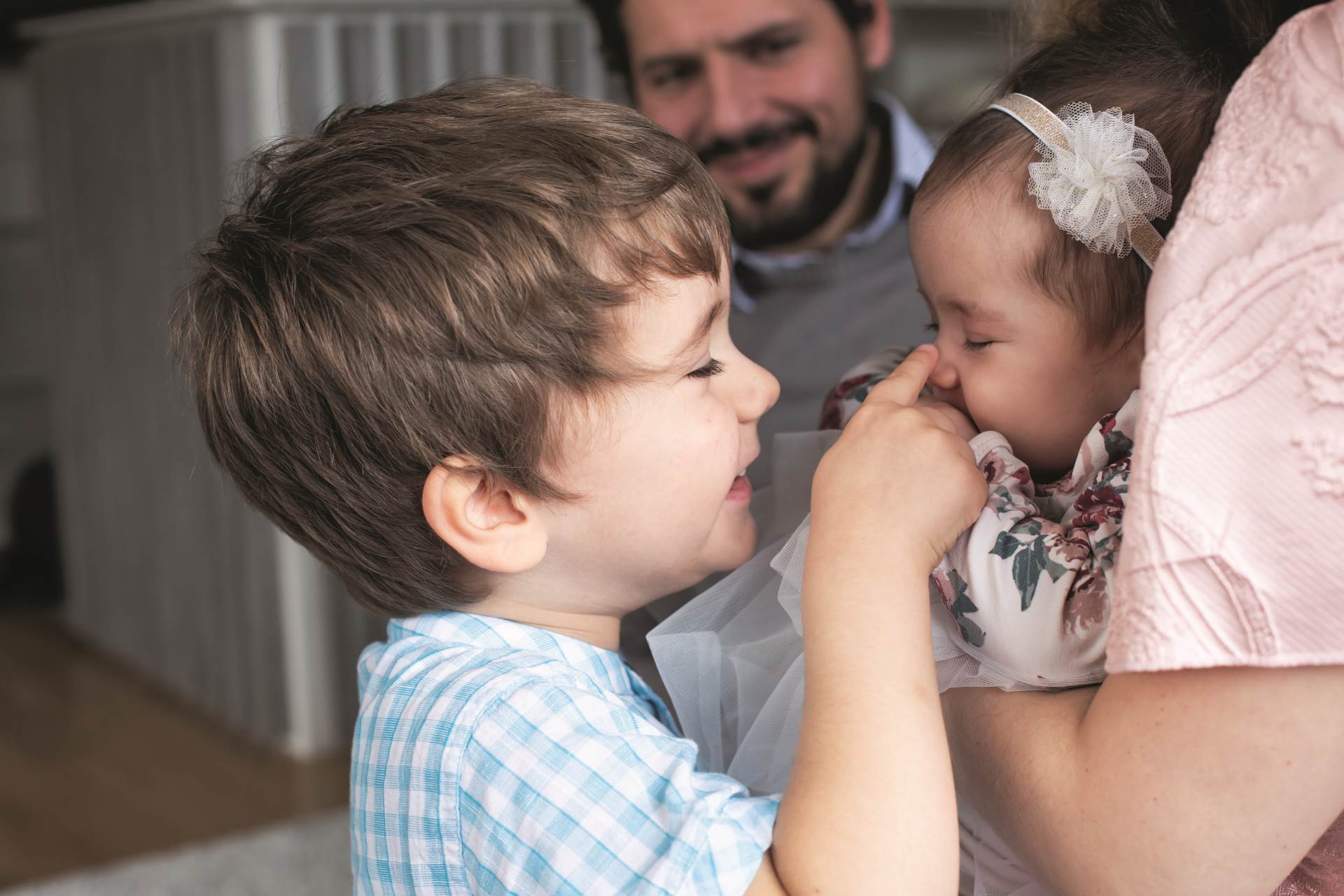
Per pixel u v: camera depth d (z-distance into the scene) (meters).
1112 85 0.81
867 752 0.70
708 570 0.88
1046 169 0.78
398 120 0.83
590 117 0.83
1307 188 0.58
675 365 0.80
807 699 0.73
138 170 2.68
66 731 2.75
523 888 0.74
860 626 0.72
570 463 0.79
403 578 0.85
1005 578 0.73
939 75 2.77
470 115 0.83
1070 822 0.65
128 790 2.47
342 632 2.58
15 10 3.10
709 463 0.83
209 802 2.41
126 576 3.05
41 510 3.56
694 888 0.70
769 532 0.96
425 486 0.79
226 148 2.39
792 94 1.75
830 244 1.80
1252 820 0.60
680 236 0.80
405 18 2.39
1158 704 0.61
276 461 0.84
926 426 0.78
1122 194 0.77
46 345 3.53
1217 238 0.60
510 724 0.77
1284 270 0.58
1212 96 0.79
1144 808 0.62
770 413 1.36
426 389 0.77
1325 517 0.56
